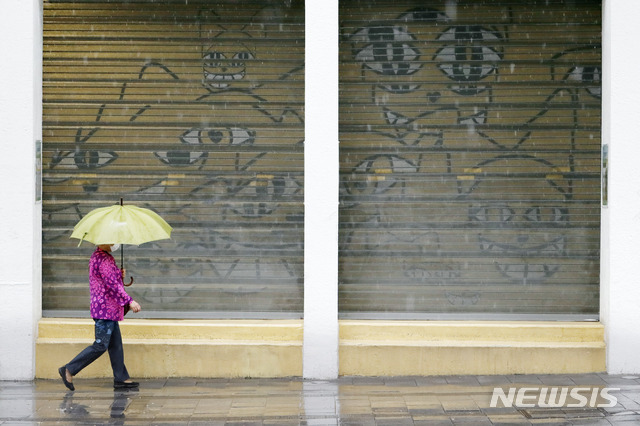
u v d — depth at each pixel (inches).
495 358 402.6
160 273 418.3
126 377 382.6
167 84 417.1
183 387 385.4
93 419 333.7
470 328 407.2
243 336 405.7
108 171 417.7
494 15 417.1
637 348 398.0
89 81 416.8
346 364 404.5
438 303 418.9
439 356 402.9
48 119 416.2
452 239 418.6
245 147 417.1
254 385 389.1
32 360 399.5
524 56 417.4
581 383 385.4
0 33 394.0
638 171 394.6
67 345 402.0
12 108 395.2
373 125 418.0
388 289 418.6
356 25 417.1
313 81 396.2
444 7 417.1
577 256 418.6
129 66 417.1
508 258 418.6
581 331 406.3
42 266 417.4
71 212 417.4
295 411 344.5
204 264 417.7
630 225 395.5
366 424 326.0
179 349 402.0
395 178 418.0
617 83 394.9
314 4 396.2
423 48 417.1
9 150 395.2
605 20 403.9
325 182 397.4
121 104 416.8
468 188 418.0
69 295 417.7
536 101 417.4
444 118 417.7
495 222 418.9
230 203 417.7
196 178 417.7
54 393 374.6
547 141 417.7
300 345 401.7
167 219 418.0
